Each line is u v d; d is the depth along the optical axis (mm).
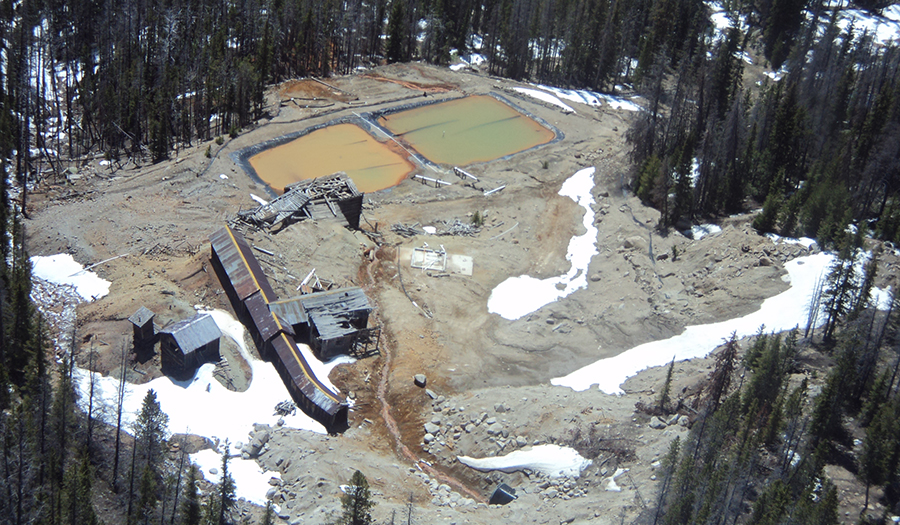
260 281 76938
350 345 76625
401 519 57719
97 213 90250
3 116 104875
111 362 70562
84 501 55250
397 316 81000
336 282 83125
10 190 95750
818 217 90000
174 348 70312
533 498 62281
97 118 116812
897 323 71312
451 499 62719
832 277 74500
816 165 98125
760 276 84438
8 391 64500
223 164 103812
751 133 104938
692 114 114938
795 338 71375
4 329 68938
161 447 61469
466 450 67438
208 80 119688
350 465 64000
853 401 67500
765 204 92250
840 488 59344
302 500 60250
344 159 110875
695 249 92688
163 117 107188
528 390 73688
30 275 79312
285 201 90312
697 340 79000
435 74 142000
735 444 59312
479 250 93562
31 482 57469
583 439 66125
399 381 73500
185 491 56062
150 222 89062
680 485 54875
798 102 116875
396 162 111875
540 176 111125
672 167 105625
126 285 79250
